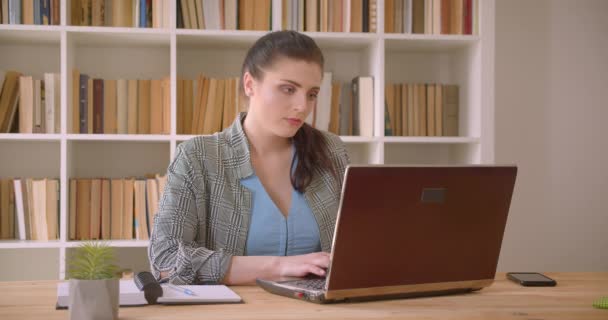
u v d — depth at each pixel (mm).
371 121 3004
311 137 1756
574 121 3535
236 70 3234
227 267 1482
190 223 1628
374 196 1212
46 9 2801
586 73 3535
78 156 3152
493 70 2988
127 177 3160
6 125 2828
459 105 3186
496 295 1361
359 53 3289
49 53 3119
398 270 1271
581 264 3557
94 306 1044
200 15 2895
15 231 2871
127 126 2926
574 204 3543
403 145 3355
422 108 3111
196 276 1490
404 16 3021
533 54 3496
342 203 1191
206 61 3217
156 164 3221
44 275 3152
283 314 1150
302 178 1722
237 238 1665
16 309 1175
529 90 3498
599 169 3559
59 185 2852
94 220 2877
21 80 2820
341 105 3115
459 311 1192
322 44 3111
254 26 2924
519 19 3486
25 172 3131
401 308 1213
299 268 1466
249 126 1733
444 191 1278
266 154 1746
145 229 2900
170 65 3041
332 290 1226
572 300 1311
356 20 2969
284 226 1688
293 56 1598
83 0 2879
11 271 3129
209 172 1671
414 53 3344
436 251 1304
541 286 1478
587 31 3533
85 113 2873
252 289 1418
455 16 3031
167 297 1236
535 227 3523
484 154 2984
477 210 1324
